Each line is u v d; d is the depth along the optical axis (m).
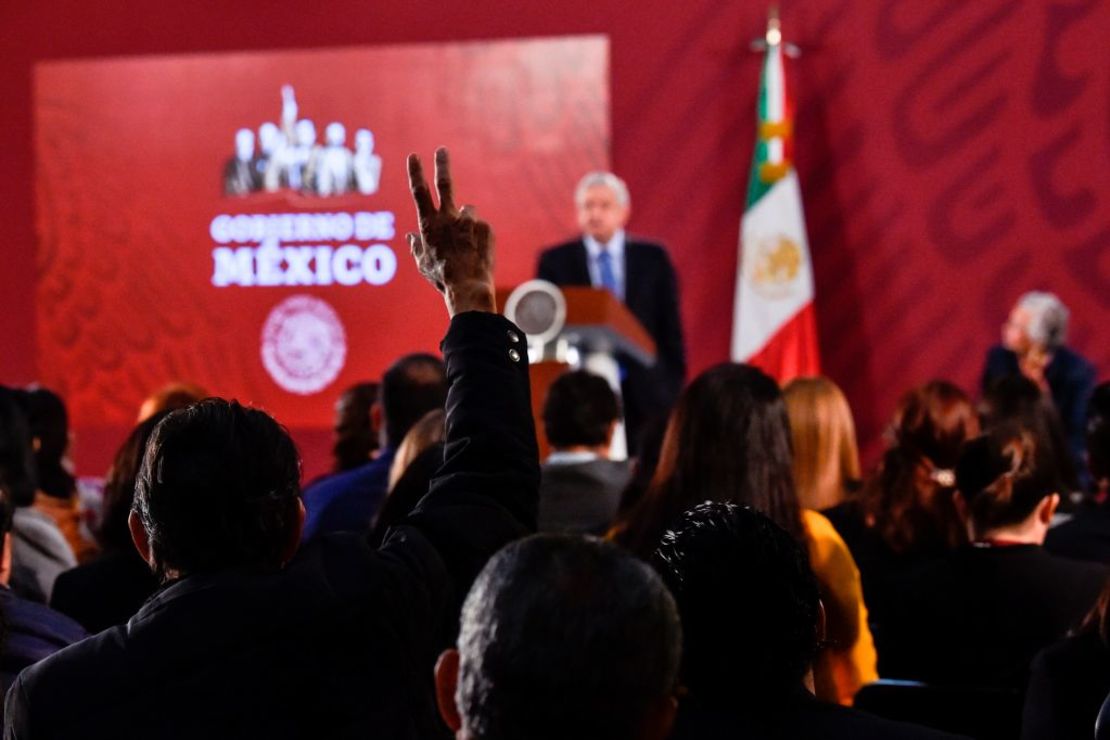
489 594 2.43
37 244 20.11
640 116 18.70
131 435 6.12
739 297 17.78
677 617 2.47
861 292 18.17
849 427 8.05
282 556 3.63
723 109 18.48
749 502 5.90
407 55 19.12
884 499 7.25
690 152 18.59
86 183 19.91
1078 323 17.59
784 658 3.43
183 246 19.72
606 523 7.60
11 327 20.48
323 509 8.05
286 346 19.50
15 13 20.23
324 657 3.39
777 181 17.73
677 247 18.64
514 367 4.00
